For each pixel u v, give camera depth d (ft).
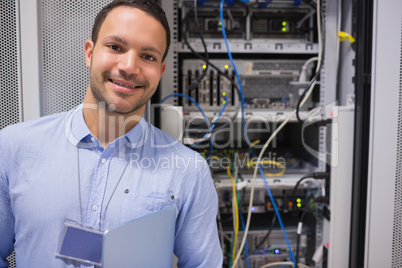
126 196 3.16
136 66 2.80
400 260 4.86
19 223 3.08
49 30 4.07
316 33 5.85
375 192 4.79
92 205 3.10
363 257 4.94
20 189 3.09
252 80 5.88
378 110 4.73
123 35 2.75
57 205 3.05
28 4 3.98
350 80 5.25
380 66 4.70
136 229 2.69
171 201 3.24
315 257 5.34
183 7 5.43
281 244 5.89
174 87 5.32
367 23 4.76
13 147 3.19
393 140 4.77
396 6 4.66
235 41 5.60
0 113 4.06
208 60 5.40
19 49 4.00
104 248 2.45
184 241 3.42
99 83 2.89
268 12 5.73
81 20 4.12
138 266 2.77
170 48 5.26
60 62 4.11
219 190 5.90
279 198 6.01
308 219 6.08
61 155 3.20
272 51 5.58
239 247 5.78
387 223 4.83
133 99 2.93
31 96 4.05
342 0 5.48
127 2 2.88
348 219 5.01
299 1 5.42
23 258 3.09
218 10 5.64
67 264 3.02
